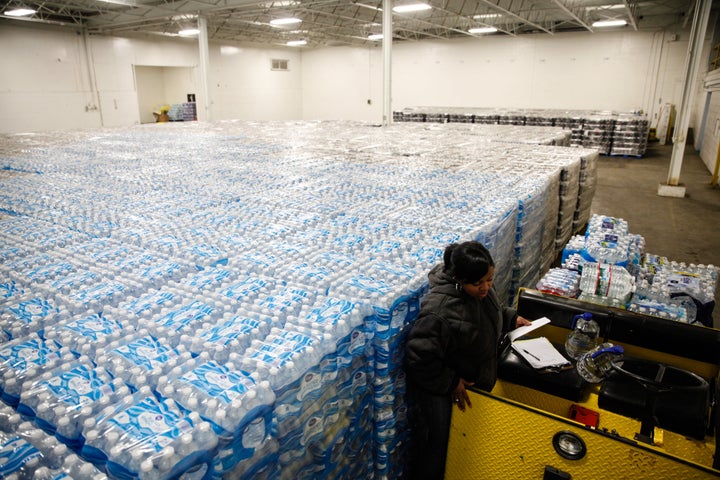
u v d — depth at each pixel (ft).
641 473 6.22
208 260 7.98
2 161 20.27
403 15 53.98
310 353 5.13
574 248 13.92
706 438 7.55
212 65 67.15
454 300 6.77
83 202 12.54
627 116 53.26
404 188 14.33
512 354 8.86
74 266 7.66
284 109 79.71
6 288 6.86
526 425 6.82
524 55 64.95
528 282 14.84
